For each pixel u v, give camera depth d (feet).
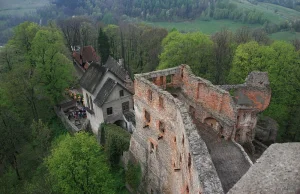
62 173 70.69
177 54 126.93
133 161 86.79
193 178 45.98
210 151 66.44
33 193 74.08
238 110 76.28
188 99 81.66
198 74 129.39
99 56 191.52
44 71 129.90
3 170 102.32
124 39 196.65
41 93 129.59
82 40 222.89
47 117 133.39
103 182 74.43
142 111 77.30
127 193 87.20
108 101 106.42
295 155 35.73
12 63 131.75
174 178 66.28
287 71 109.09
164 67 125.18
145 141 79.00
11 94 118.42
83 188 73.61
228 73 134.41
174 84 85.20
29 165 100.78
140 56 183.83
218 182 39.47
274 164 35.42
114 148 94.84
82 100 142.20
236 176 57.67
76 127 117.91
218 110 72.49
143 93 74.38
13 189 92.17
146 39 184.44
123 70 147.33
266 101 90.58
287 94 108.78
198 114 79.51
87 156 73.15
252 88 89.71
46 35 136.36
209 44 133.08
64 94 148.66
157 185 77.20
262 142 98.53
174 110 62.95
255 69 112.57
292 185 32.17
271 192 32.30
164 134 69.87
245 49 116.78
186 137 50.34
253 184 33.99
